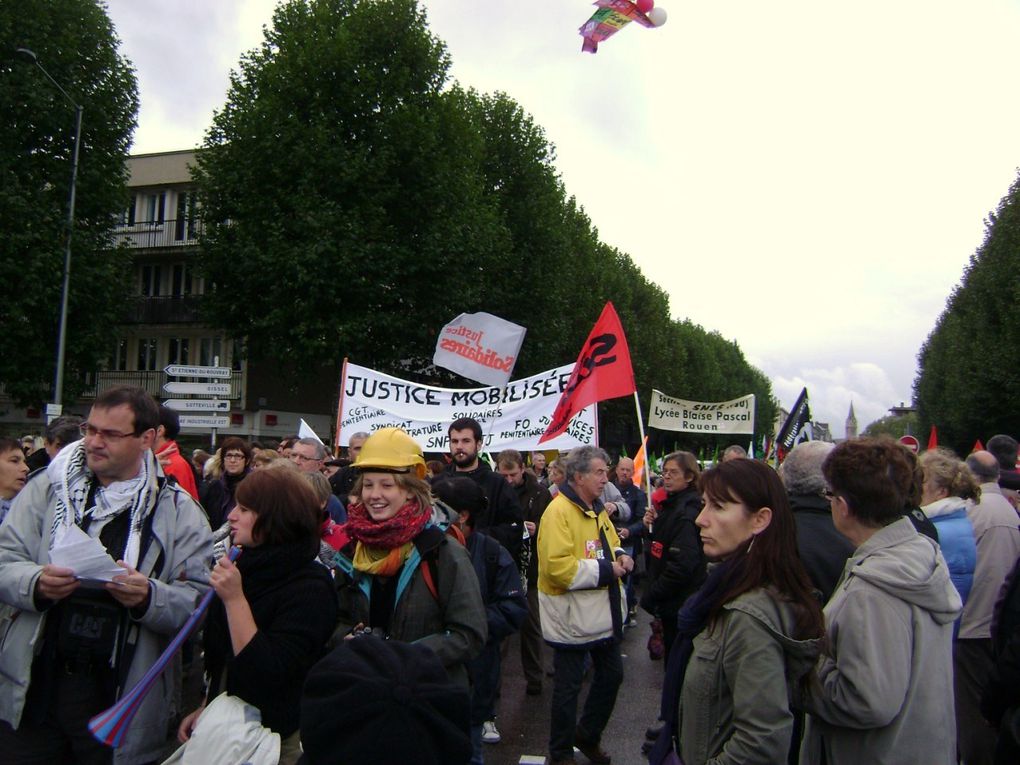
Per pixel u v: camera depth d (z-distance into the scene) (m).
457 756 1.68
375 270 22.52
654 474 17.62
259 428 32.00
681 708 2.69
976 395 32.19
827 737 2.81
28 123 22.28
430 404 10.05
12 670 3.13
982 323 34.03
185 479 6.20
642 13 9.00
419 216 23.86
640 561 11.85
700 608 2.70
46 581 3.00
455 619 3.34
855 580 2.81
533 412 9.75
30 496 3.40
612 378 8.37
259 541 2.95
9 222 21.50
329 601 3.01
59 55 22.62
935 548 2.88
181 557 3.41
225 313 24.44
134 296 26.42
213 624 3.06
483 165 29.64
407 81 24.06
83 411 33.62
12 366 22.03
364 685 1.65
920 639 2.73
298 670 2.87
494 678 4.94
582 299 36.91
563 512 5.38
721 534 2.70
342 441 10.16
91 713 3.19
